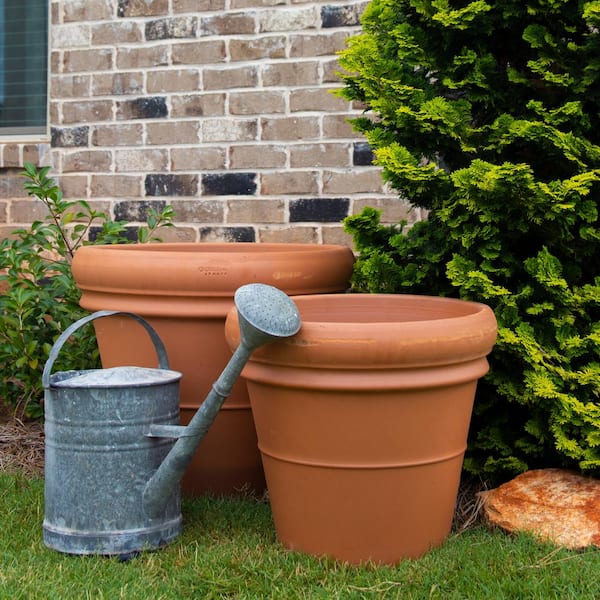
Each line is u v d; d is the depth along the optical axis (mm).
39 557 2514
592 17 2559
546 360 2814
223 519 2795
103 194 4379
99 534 2518
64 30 4395
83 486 2520
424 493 2420
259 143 4098
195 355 2889
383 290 3109
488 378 2885
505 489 2787
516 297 2773
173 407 2631
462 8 2885
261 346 2338
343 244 3992
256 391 2480
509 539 2570
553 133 2676
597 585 2254
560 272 2768
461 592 2250
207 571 2359
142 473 2545
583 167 2672
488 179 2619
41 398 3961
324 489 2389
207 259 2816
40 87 4754
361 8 3906
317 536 2439
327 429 2336
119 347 2953
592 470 2812
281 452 2439
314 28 3982
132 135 4309
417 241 3004
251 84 4094
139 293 2848
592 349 2771
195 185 4215
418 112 2814
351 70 2941
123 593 2252
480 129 2826
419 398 2330
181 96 4211
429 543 2492
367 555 2420
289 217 4070
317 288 2969
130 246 3357
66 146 4430
